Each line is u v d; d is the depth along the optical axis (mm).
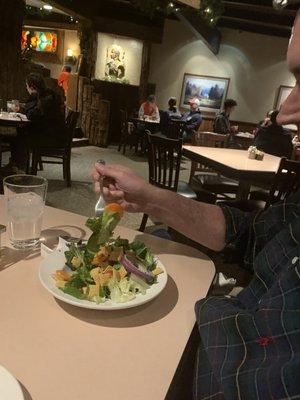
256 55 8234
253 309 690
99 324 648
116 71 8469
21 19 6207
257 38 8125
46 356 554
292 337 576
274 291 651
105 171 988
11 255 856
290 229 753
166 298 768
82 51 7883
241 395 574
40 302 687
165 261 936
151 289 741
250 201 2656
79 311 677
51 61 9523
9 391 445
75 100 7586
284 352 573
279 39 7996
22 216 868
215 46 7863
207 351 675
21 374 513
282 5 3273
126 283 710
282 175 2295
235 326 650
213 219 997
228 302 783
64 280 722
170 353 598
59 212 1152
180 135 5660
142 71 8523
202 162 3246
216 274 1014
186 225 979
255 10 6660
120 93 8008
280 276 669
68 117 4188
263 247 895
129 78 8633
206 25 6871
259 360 589
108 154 6652
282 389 522
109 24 7855
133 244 846
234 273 2324
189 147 3711
